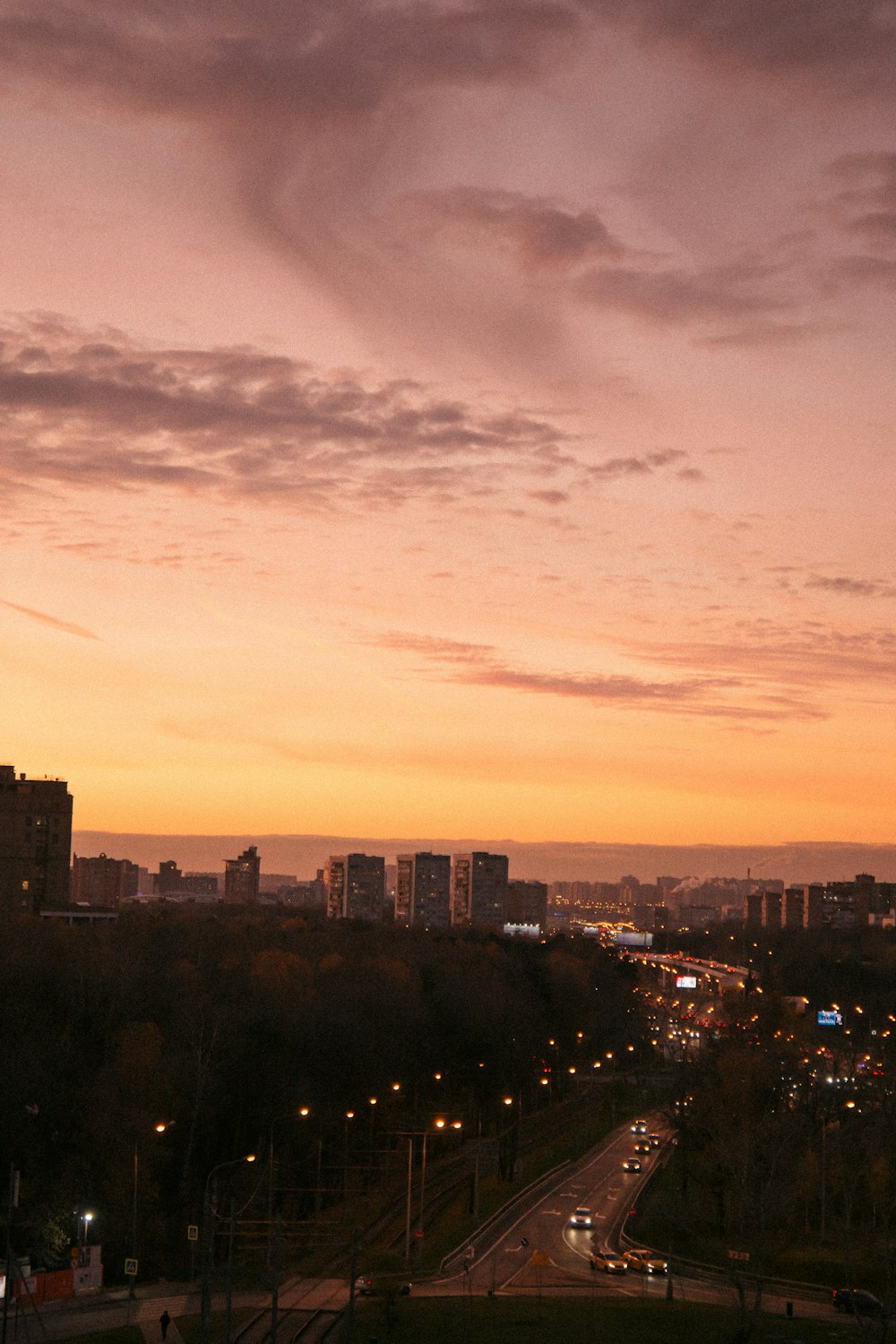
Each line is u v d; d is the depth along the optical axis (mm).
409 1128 164625
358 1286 95688
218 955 180875
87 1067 125250
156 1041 122375
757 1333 79750
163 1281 99625
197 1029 132125
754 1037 180375
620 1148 166375
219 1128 132125
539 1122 193125
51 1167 110062
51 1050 124438
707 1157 123312
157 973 154875
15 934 147875
